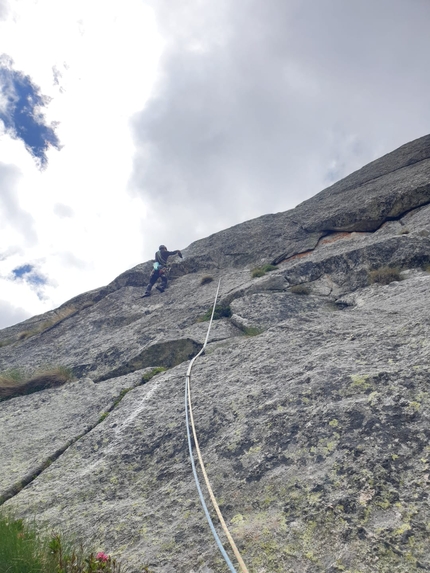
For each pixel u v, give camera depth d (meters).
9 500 4.77
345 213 14.20
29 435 6.42
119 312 13.88
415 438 3.62
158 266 15.25
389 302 7.53
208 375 6.28
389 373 4.50
